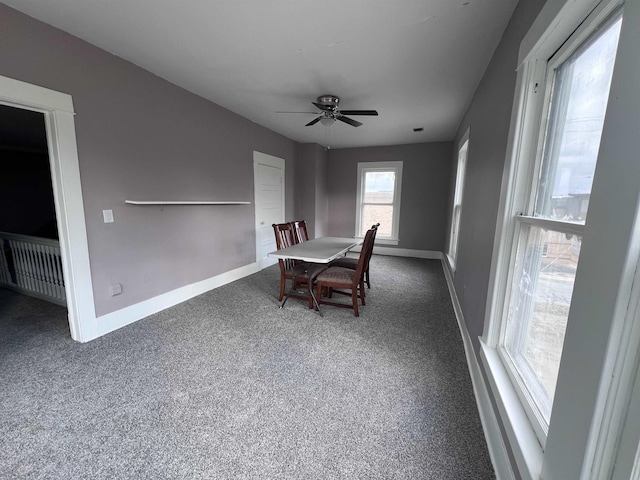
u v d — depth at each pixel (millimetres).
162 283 3029
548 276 1156
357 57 2365
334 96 3166
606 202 672
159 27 1992
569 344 796
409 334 2559
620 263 606
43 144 5141
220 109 3633
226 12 1821
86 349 2229
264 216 4746
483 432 1491
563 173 1155
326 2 1717
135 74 2568
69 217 2168
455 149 4699
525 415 1159
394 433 1482
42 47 1941
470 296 2322
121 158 2512
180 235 3197
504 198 1512
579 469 702
